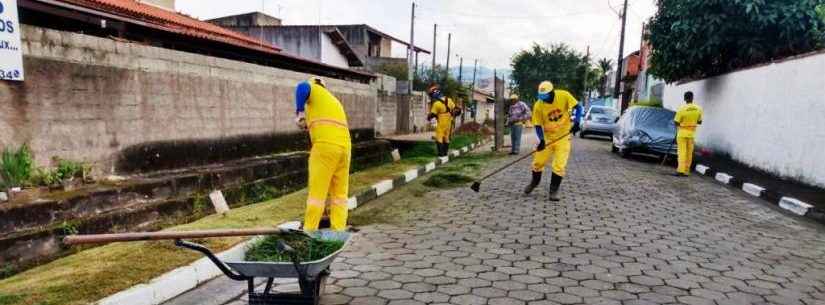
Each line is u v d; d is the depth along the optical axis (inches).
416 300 142.6
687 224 239.6
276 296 127.0
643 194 318.0
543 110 285.6
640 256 185.6
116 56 244.7
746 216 265.0
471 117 1491.1
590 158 530.9
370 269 169.0
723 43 502.3
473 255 184.4
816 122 337.1
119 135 248.1
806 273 172.9
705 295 149.2
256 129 362.3
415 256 183.3
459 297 144.9
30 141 204.5
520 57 2150.6
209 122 312.7
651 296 147.2
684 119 409.1
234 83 335.3
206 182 277.1
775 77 402.6
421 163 430.0
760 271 173.2
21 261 175.6
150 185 240.2
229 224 213.6
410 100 888.3
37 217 186.4
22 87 200.2
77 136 225.5
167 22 465.4
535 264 174.6
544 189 328.8
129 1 535.8
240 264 117.6
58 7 265.1
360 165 470.3
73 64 222.2
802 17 445.7
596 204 280.7
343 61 1138.7
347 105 503.8
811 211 266.1
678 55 557.0
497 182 355.6
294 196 286.8
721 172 407.2
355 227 226.5
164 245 177.8
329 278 160.1
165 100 276.8
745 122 461.1
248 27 1068.5
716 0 472.7
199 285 154.3
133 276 146.3
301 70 493.4
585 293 148.7
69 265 160.2
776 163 392.2
